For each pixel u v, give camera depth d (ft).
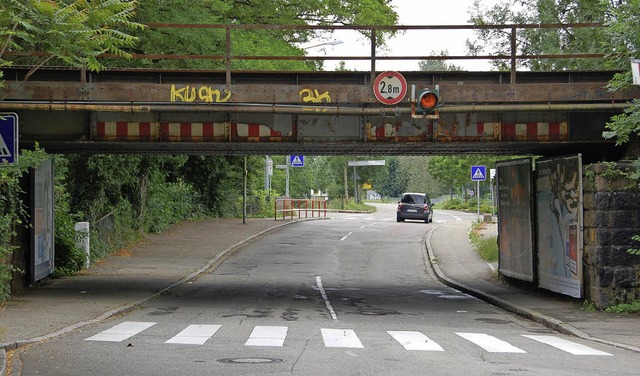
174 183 144.46
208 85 52.90
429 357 33.91
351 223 164.14
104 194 95.30
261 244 113.09
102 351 34.35
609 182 53.98
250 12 98.17
